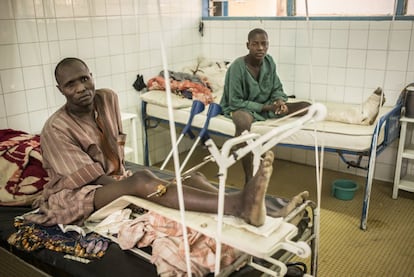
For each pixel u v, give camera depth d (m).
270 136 1.15
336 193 3.05
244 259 1.35
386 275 2.16
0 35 2.61
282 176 3.49
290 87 3.73
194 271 1.44
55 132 1.96
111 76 3.37
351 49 3.33
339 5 3.48
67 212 1.85
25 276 2.21
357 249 2.40
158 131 3.89
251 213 1.34
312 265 1.74
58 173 1.94
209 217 1.50
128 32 3.43
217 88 3.80
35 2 2.76
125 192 1.75
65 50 2.99
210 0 4.13
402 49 3.11
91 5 3.11
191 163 3.87
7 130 2.59
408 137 3.20
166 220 1.68
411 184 3.02
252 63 3.09
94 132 2.11
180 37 3.93
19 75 2.75
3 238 1.85
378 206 2.92
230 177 3.49
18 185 2.21
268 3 3.91
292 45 3.61
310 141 2.75
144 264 1.54
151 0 3.55
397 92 3.21
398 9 3.12
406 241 2.48
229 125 3.03
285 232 1.36
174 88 3.48
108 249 1.66
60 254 1.67
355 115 2.80
